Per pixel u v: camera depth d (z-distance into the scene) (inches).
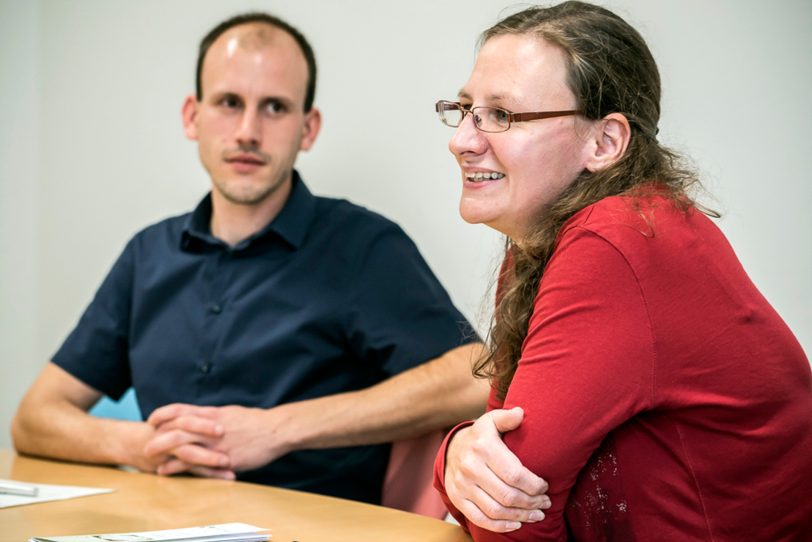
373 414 71.2
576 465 42.3
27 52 120.9
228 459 66.1
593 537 44.3
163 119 112.2
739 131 81.3
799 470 42.8
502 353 50.7
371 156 100.6
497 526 42.9
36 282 120.2
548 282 44.1
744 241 81.0
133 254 85.3
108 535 42.3
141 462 68.6
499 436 43.3
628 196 45.0
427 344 75.8
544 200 47.8
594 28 47.7
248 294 78.5
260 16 84.0
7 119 121.1
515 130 47.1
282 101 80.6
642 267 42.1
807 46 78.4
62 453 73.0
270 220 81.6
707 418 42.4
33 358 120.0
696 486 42.8
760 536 43.1
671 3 83.9
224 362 77.2
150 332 81.0
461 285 94.3
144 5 113.7
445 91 95.9
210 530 44.5
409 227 98.0
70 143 118.4
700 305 42.3
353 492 75.5
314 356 77.2
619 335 41.8
